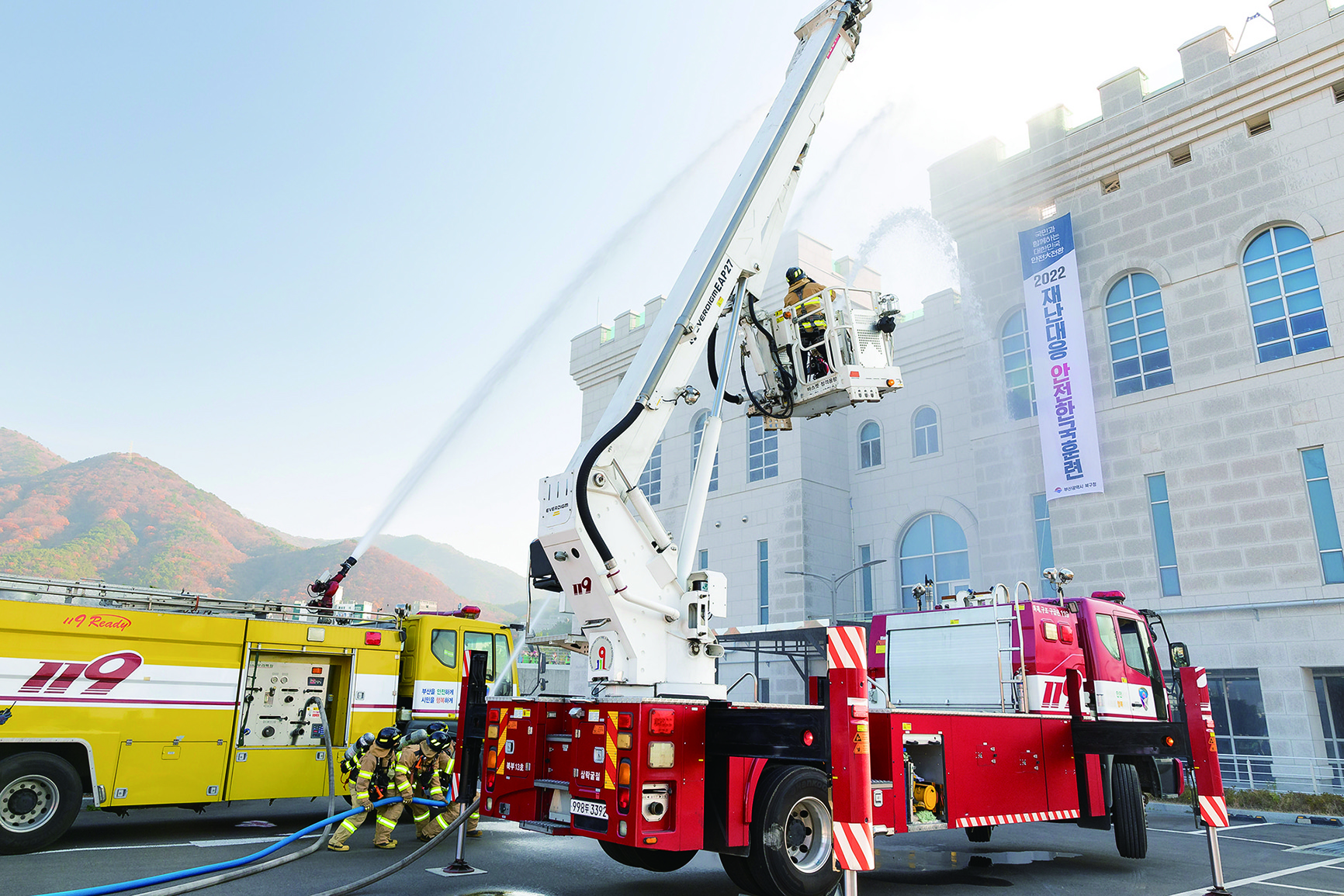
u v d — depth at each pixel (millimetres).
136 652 8906
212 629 9492
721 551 30391
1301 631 17750
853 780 4730
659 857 7215
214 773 9250
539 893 6441
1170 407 20516
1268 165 19891
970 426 24891
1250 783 17078
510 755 6277
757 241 6961
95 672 8609
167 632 9156
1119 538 20688
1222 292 20188
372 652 10781
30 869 6941
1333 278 18547
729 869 6031
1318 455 18375
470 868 7461
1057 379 22172
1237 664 18469
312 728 10273
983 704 8359
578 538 5758
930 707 8789
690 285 6570
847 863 4660
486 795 6398
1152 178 21812
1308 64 19422
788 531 28469
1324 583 17703
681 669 5992
